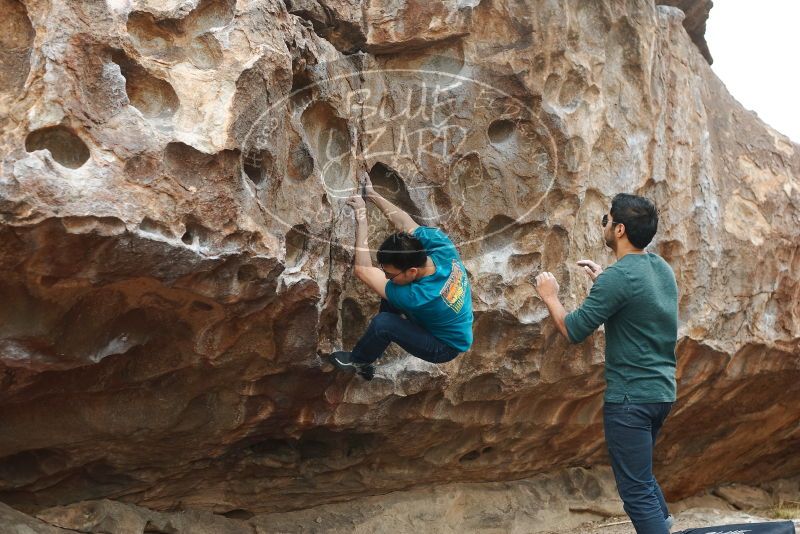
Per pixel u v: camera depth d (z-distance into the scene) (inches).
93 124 111.1
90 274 115.3
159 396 145.1
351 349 166.6
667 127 211.5
